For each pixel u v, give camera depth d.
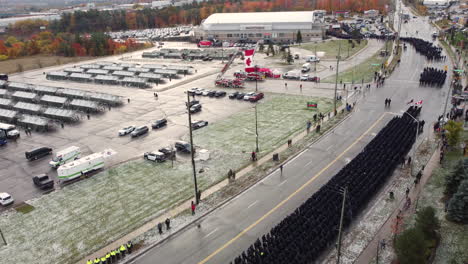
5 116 81.94
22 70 144.75
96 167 54.19
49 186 50.16
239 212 41.91
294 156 55.53
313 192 44.97
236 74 110.62
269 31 180.25
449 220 37.59
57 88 108.06
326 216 36.66
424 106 73.56
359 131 63.53
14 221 42.56
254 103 84.06
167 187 48.38
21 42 197.50
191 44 194.62
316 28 175.50
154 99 93.44
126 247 36.28
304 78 102.50
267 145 60.16
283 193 45.34
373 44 154.62
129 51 183.12
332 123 67.94
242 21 185.50
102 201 45.81
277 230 35.34
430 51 119.75
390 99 78.12
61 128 75.44
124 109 86.19
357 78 100.69
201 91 94.00
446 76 94.00
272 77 109.00
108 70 131.88
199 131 68.50
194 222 40.59
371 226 37.81
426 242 30.17
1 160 60.81
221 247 36.12
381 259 32.91
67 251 36.84
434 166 49.22
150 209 43.47
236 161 55.00
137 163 56.31
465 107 70.12
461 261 31.92
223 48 171.50
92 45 179.12
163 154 56.31
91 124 76.88
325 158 54.16
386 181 46.41
